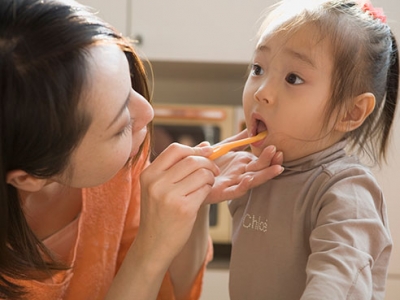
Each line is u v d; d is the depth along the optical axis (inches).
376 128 39.4
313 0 37.2
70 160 28.2
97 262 40.2
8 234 30.4
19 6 26.4
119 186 39.8
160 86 104.7
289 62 34.5
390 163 79.3
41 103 25.6
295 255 34.3
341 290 27.6
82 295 40.2
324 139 35.0
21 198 34.1
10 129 26.1
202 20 87.0
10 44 25.7
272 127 34.9
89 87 26.2
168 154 32.7
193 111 87.7
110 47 27.6
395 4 81.4
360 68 35.6
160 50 87.5
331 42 34.5
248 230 36.7
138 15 87.1
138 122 30.8
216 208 88.2
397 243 80.5
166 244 32.5
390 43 38.5
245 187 34.6
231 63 88.0
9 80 25.5
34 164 27.3
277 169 33.8
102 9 87.0
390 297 81.2
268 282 35.3
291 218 34.6
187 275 42.7
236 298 37.3
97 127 27.4
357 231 30.5
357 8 37.4
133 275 33.4
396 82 39.7
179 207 31.4
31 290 36.1
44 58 25.6
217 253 93.7
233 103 104.8
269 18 38.9
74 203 39.0
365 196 32.5
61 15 26.7
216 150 34.4
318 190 33.5
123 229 41.9
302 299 27.6
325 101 34.4
